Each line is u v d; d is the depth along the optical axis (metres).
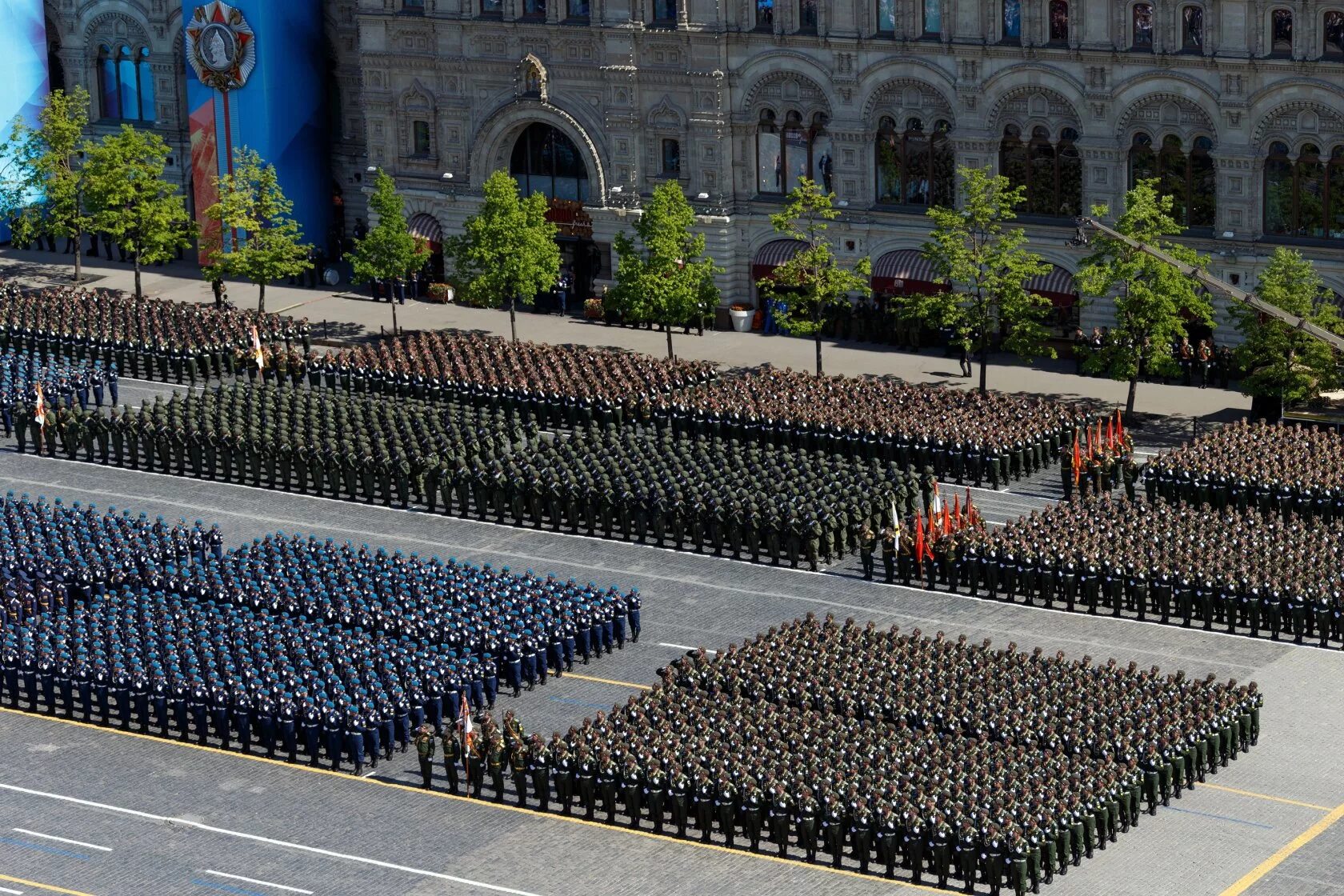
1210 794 198.50
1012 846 179.62
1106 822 188.25
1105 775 188.75
